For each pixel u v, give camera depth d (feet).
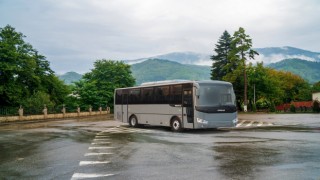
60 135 61.77
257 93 230.89
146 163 31.35
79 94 225.15
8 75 143.95
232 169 27.66
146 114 79.05
